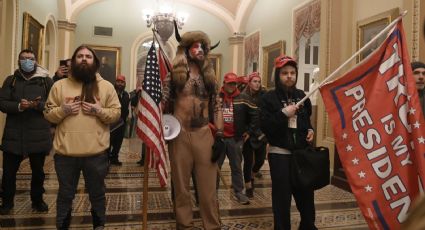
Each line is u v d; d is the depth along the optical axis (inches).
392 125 97.0
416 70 126.5
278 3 407.5
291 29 373.1
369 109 99.7
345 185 223.9
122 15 512.4
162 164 117.1
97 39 503.5
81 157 118.8
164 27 435.2
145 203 120.8
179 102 122.0
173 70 120.9
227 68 537.6
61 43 461.1
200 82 121.7
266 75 429.4
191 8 529.0
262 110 122.3
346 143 100.6
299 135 120.0
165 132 118.9
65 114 116.1
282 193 118.9
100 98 121.9
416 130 93.0
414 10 201.0
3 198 156.7
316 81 294.5
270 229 147.7
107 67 507.8
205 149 120.8
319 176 115.0
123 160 303.9
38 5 346.0
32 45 316.5
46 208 160.4
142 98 118.0
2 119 234.8
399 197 93.9
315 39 322.3
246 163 198.1
